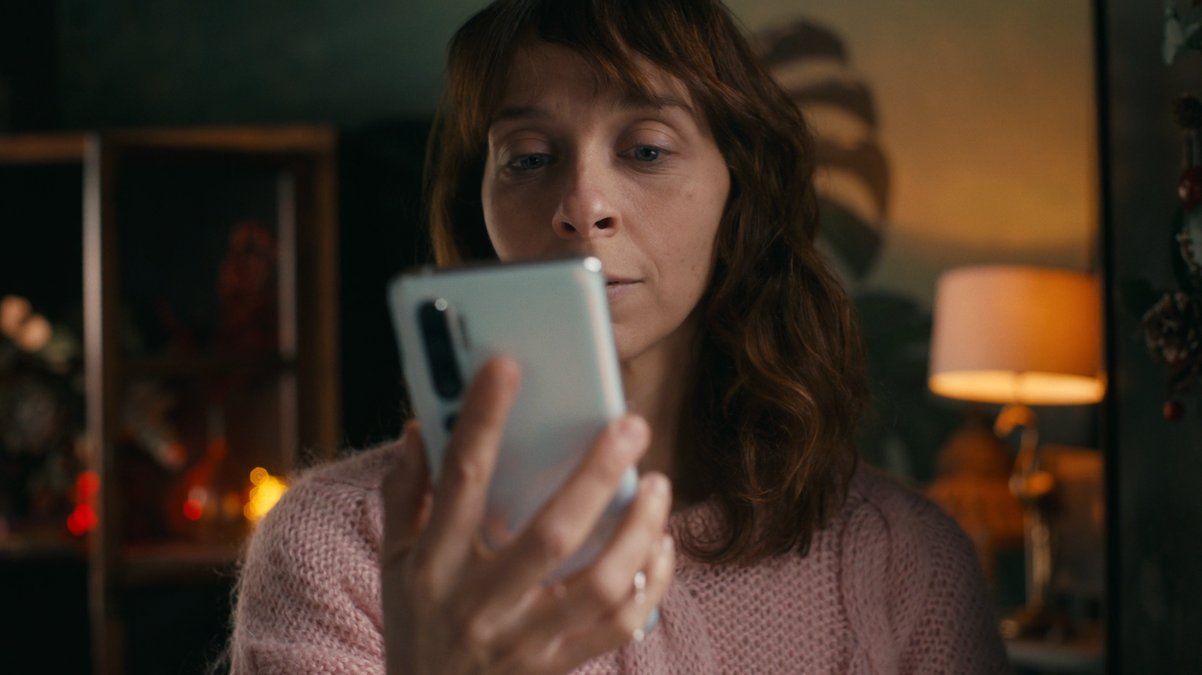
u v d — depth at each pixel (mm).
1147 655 1185
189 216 3506
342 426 3674
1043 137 3479
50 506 3588
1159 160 1138
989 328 3023
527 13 976
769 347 1054
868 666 1035
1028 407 3459
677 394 1071
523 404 635
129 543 3369
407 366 638
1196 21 1061
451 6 3848
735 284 1048
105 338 3277
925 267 3529
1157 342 1139
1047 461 3285
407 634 611
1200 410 1072
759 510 1046
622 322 947
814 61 3584
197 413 3514
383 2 3875
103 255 3291
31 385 3619
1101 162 1255
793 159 1083
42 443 3582
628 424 599
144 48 3934
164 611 3406
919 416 3523
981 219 3508
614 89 937
